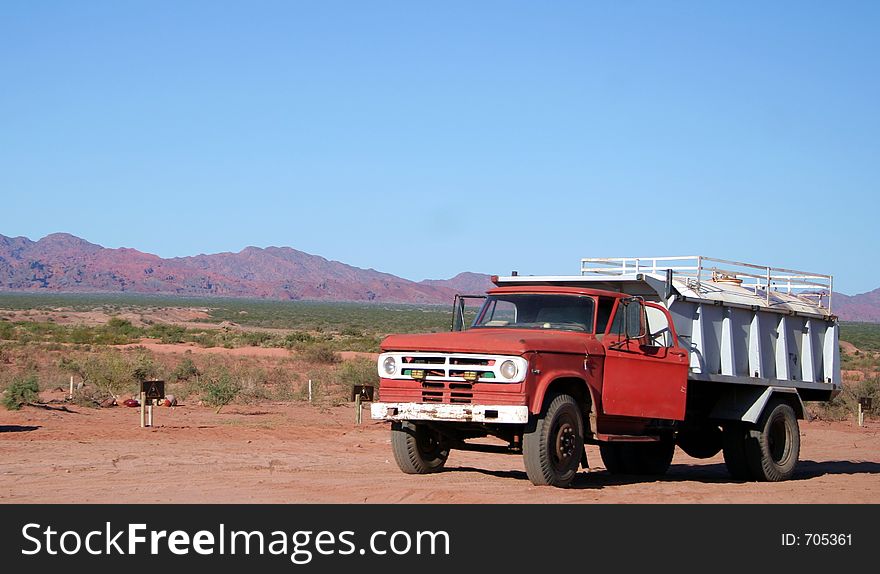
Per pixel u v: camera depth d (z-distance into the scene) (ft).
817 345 63.52
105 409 94.94
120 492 42.42
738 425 57.11
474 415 43.37
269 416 91.56
